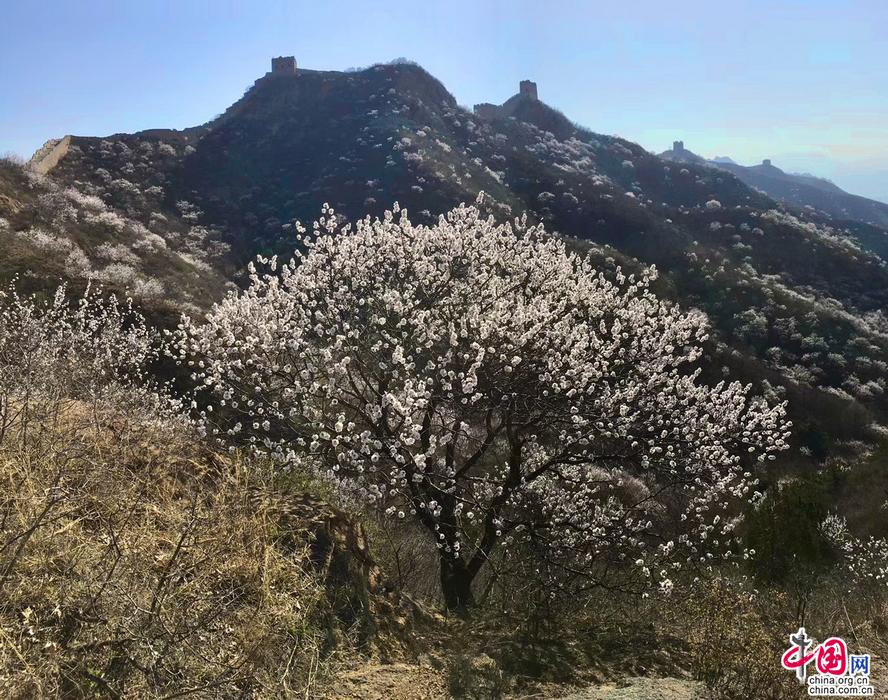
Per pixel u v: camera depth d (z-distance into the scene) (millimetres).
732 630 4199
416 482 6211
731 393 7348
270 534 3535
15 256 19891
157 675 2371
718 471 7211
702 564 7320
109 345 10109
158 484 3713
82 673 2250
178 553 2926
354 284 7004
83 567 2658
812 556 9312
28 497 2859
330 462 6426
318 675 2920
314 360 6527
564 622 5363
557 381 6617
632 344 7289
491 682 3564
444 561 6301
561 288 7578
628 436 6750
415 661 3600
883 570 9648
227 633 2699
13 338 7961
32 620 2328
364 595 3838
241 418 7742
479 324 6461
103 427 4297
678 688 3740
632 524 7371
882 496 15500
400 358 5836
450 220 8141
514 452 6852
